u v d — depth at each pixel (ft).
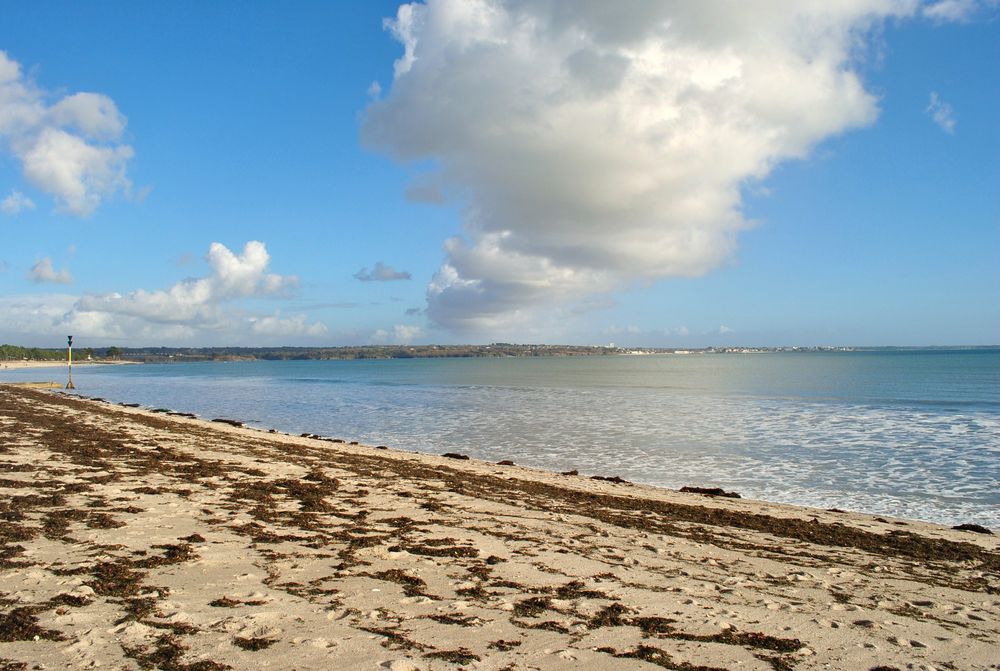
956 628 28.94
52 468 52.13
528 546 38.68
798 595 32.73
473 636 23.17
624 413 153.07
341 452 86.43
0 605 23.18
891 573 40.01
